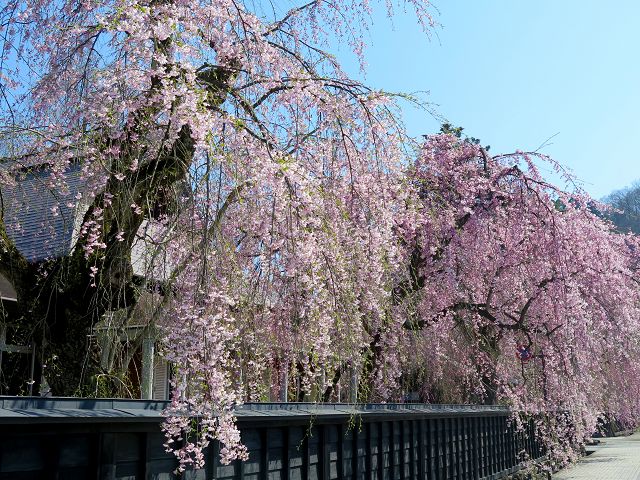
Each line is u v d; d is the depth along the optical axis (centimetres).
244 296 548
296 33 671
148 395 807
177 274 518
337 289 551
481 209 1043
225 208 517
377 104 594
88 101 493
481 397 1275
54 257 591
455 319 1130
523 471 1191
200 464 357
